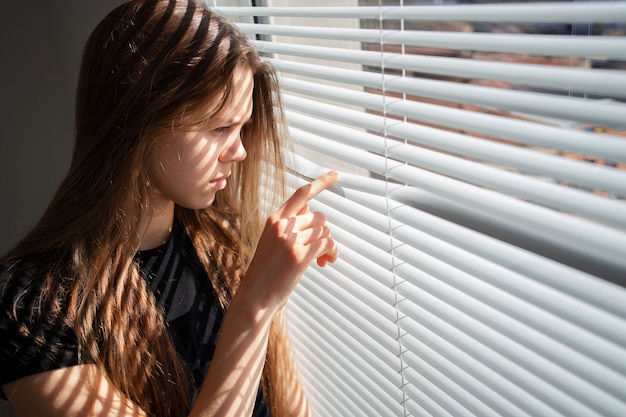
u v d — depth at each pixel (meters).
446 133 0.71
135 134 0.81
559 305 0.63
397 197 0.82
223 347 0.83
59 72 1.79
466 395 0.81
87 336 0.85
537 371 0.68
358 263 0.92
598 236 0.58
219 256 1.06
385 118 0.77
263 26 0.97
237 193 1.08
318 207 0.99
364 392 1.05
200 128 0.80
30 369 0.82
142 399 0.92
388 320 0.91
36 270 0.87
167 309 0.98
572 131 0.58
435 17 0.65
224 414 0.82
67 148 1.90
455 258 0.73
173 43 0.79
